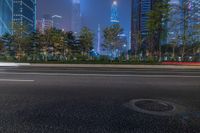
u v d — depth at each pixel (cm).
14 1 11775
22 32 4353
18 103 575
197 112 514
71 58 4053
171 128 411
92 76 1176
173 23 3712
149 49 4931
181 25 3700
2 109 520
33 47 4638
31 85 845
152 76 1212
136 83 929
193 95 696
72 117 467
